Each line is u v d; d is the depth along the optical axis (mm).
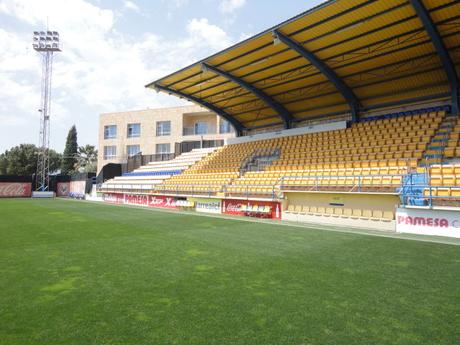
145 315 3750
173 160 31172
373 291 4621
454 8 11445
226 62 17031
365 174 13977
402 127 16531
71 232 9859
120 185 31016
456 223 9273
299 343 3131
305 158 18516
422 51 14578
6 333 3291
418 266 5988
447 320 3678
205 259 6488
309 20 12766
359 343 3141
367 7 11773
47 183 38000
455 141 13664
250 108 24625
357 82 18031
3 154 53219
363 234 9859
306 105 21984
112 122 42188
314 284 4926
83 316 3711
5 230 10133
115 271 5578
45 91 37344
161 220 13375
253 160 21953
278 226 11750
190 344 3090
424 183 11578
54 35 36906
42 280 5047
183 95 22219
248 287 4766
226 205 17469
